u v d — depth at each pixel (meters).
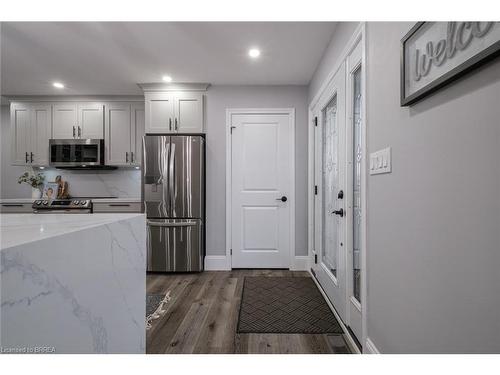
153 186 3.16
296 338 1.81
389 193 1.26
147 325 1.98
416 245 1.04
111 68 2.93
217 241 3.38
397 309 1.19
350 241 1.86
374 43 1.42
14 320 0.48
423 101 0.99
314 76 3.02
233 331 1.90
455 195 0.83
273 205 3.38
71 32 2.26
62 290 0.62
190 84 3.34
